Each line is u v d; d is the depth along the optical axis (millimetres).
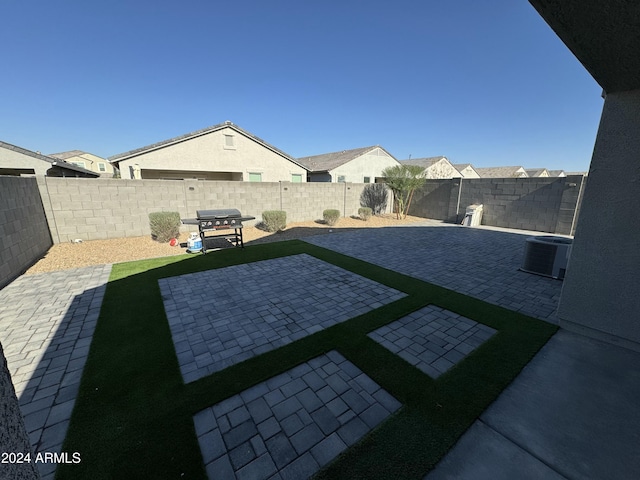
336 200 13398
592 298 3100
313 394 2324
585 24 1750
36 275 5230
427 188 14258
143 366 2682
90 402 2225
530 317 3674
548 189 10055
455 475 1656
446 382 2449
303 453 1805
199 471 1687
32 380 2480
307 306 4016
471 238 9102
